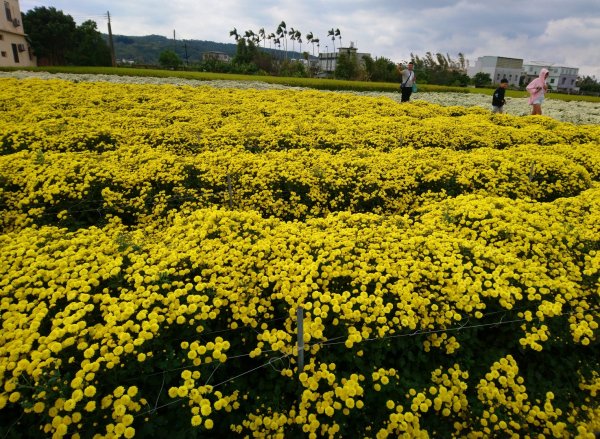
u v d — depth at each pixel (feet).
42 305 10.85
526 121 44.50
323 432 9.64
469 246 14.06
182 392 9.16
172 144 30.45
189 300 11.09
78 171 21.61
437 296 12.01
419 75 134.72
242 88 67.72
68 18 186.09
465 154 27.96
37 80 51.67
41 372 8.86
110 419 8.92
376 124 38.52
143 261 12.75
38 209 18.44
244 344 11.56
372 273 12.74
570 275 13.44
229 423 10.30
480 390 10.46
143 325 10.04
